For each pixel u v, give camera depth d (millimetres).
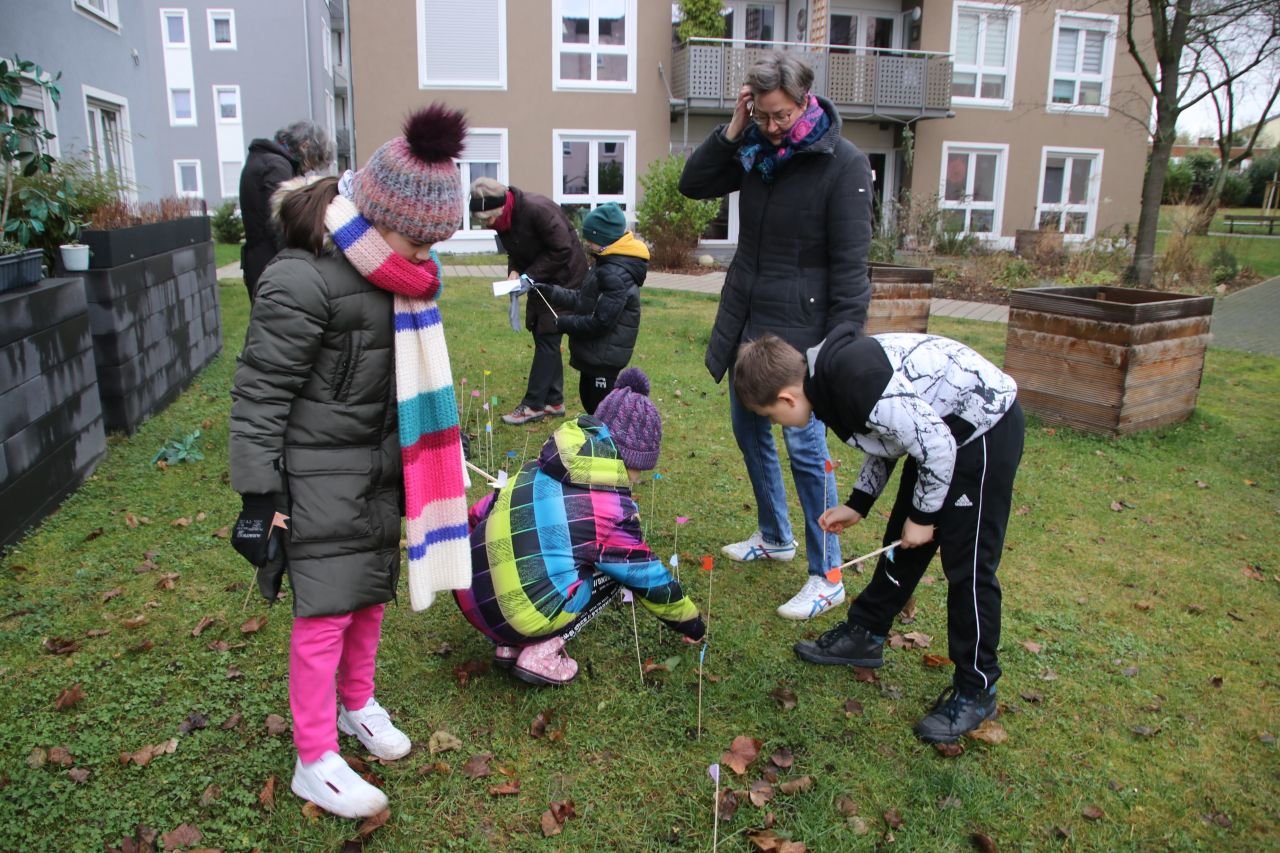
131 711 2674
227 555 3719
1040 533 4469
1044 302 6320
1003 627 3482
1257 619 3627
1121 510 4824
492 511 2799
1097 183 22422
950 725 2734
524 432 5559
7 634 3023
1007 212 21984
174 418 5652
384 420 2225
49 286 4152
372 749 2529
